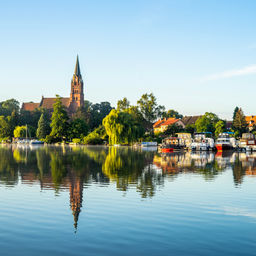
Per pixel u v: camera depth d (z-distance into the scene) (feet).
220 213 60.80
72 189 84.02
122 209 63.46
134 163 158.20
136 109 475.72
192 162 165.58
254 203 69.00
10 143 563.48
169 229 51.52
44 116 620.49
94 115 618.03
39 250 43.27
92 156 209.97
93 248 43.96
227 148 289.94
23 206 65.67
